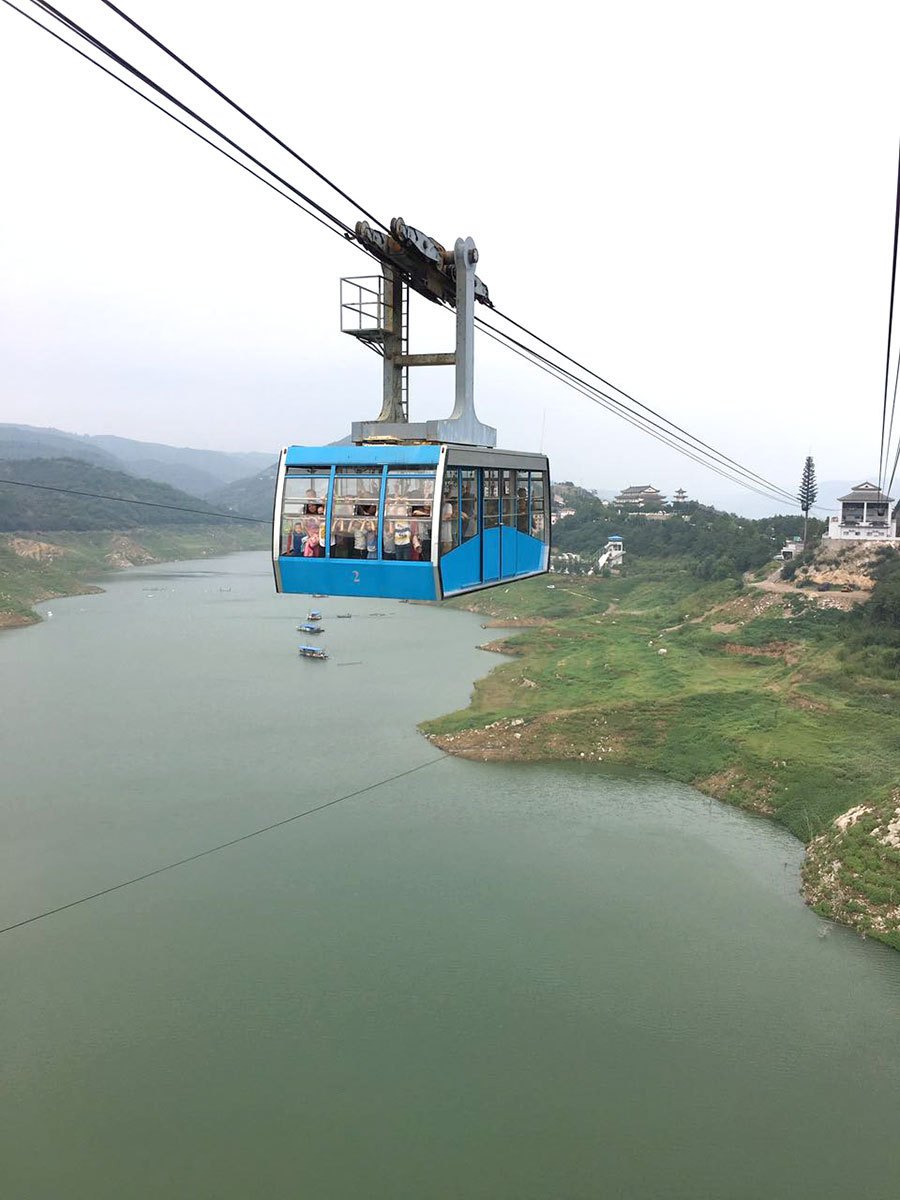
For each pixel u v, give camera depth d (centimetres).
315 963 3931
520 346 2205
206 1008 3603
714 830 5631
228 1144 2869
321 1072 3212
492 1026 3478
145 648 12088
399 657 11456
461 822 5681
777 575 13075
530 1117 2992
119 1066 3253
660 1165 2783
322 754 7106
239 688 9494
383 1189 2681
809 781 6034
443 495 1453
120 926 4291
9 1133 2923
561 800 6134
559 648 11462
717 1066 3262
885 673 7825
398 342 1641
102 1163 2791
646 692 8400
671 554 18038
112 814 5759
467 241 1584
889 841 4853
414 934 4188
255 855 5128
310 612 15125
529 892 4656
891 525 12756
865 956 4091
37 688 9469
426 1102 3061
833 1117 3008
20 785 6288
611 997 3681
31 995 3706
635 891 4697
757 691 7925
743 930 4297
